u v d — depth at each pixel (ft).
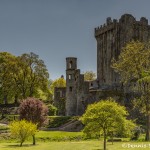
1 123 319.88
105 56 423.23
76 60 382.42
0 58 413.39
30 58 409.08
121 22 405.39
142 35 404.16
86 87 372.79
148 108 238.27
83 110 368.68
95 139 232.94
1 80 411.75
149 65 247.70
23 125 202.39
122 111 155.12
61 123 308.19
